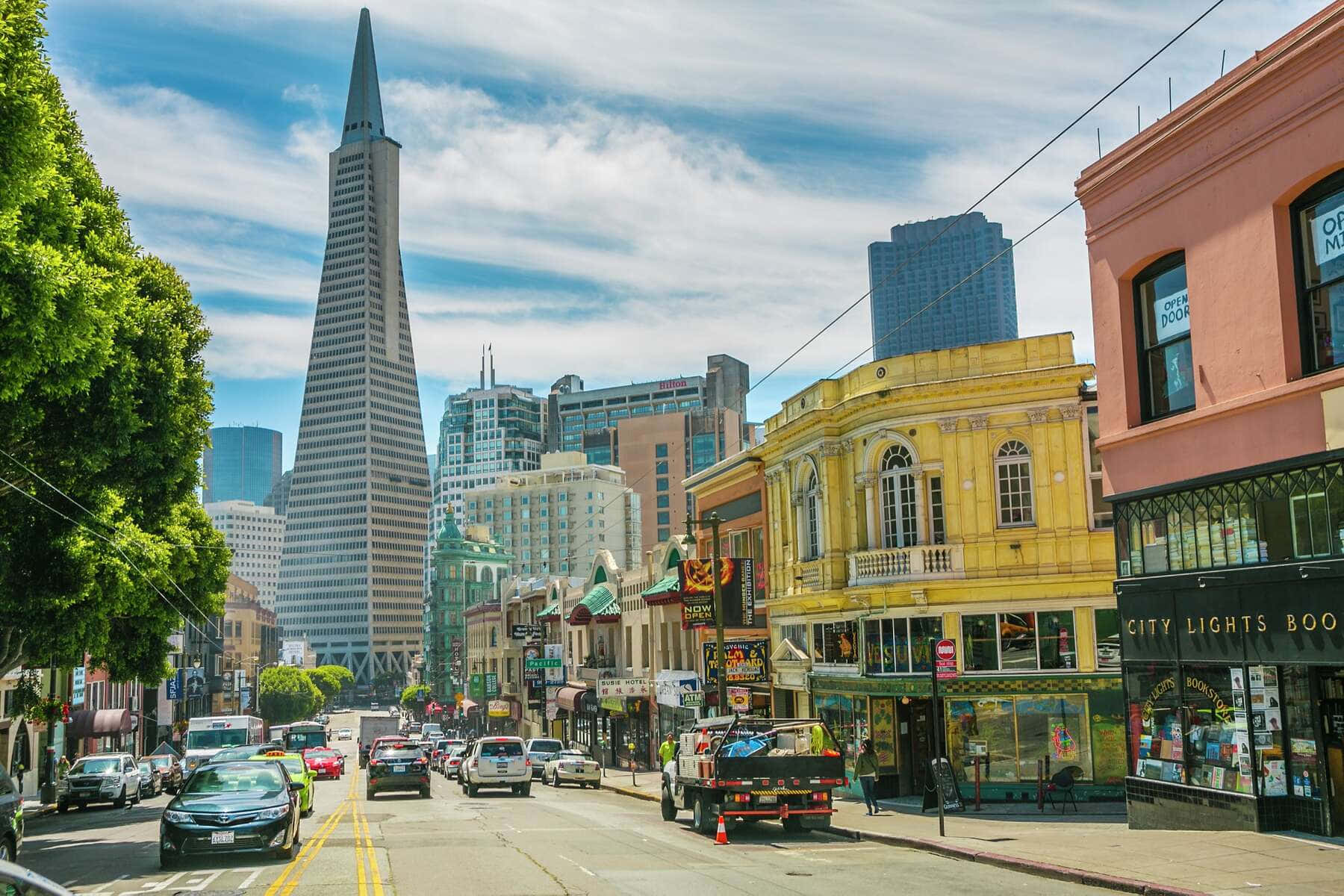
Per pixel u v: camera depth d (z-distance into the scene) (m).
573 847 19.48
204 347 29.00
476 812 29.22
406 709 186.25
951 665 22.25
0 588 23.20
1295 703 15.72
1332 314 15.47
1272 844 15.07
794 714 34.94
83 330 17.52
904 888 14.23
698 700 35.38
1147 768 18.48
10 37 16.55
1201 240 17.56
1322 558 15.14
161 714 86.75
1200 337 17.62
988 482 28.25
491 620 106.12
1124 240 19.28
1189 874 13.65
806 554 33.50
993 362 28.77
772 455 36.38
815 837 21.55
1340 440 14.88
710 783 21.52
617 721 60.38
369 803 33.47
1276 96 16.05
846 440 31.19
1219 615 16.89
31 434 22.81
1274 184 16.09
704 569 35.78
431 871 16.16
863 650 29.64
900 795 28.78
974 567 28.02
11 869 6.91
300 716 153.12
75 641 25.14
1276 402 15.98
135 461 25.31
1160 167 18.45
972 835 19.80
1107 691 27.00
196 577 37.62
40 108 16.67
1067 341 28.22
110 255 24.09
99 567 24.55
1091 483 27.77
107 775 38.31
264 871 16.42
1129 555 19.14
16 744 46.69
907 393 28.91
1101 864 14.87
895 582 28.34
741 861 17.45
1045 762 27.03
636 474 170.75
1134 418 19.14
